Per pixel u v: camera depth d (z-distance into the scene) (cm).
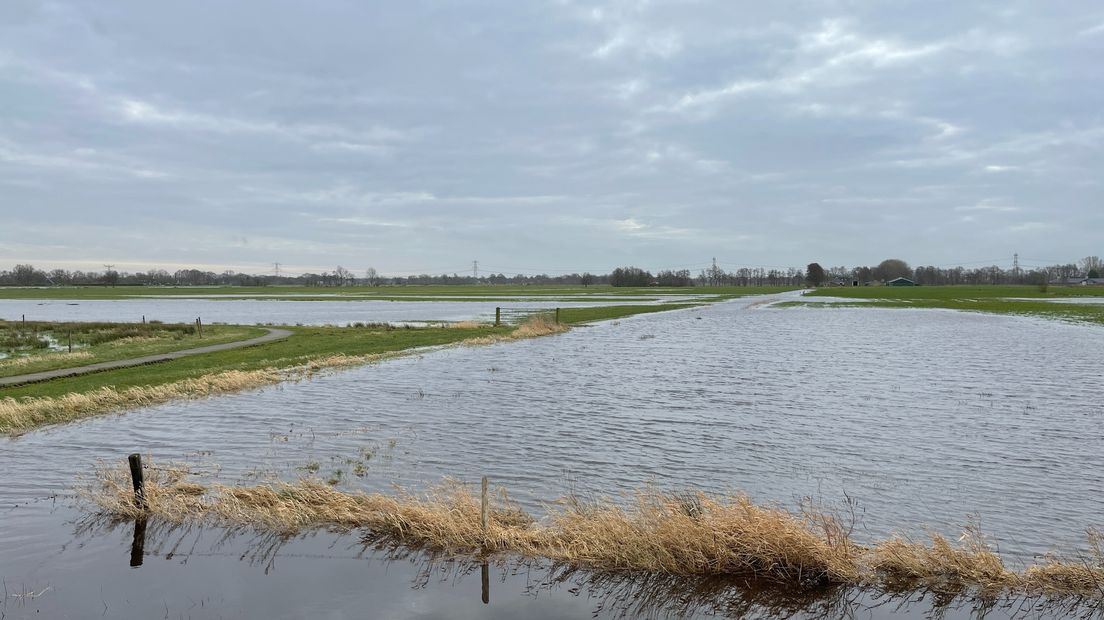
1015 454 1455
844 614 755
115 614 753
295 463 1373
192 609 764
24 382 2323
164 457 1421
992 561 834
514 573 858
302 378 2497
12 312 8869
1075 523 1061
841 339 4091
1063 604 772
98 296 16025
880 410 1914
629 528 899
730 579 833
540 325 4647
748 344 3781
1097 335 4275
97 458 1412
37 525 1021
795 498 1174
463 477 1277
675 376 2556
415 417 1816
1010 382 2398
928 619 743
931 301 10038
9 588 817
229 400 2053
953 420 1783
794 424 1734
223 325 5512
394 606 773
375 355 3184
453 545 933
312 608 768
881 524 1058
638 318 6347
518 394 2166
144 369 2706
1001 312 7050
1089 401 2036
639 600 788
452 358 3108
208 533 986
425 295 15425
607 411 1897
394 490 1197
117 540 963
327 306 10238
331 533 982
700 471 1330
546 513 1085
